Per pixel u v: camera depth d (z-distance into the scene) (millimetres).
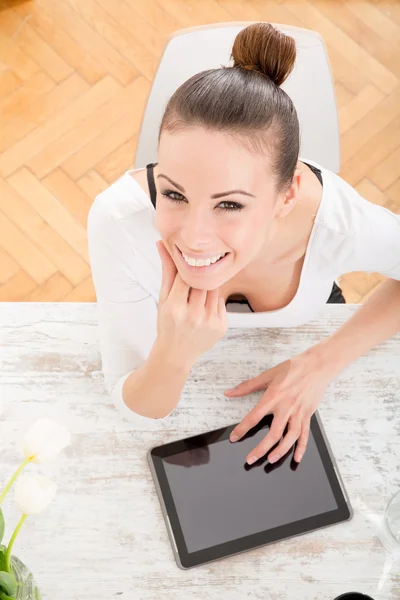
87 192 2346
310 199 1169
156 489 1183
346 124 2494
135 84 2473
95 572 1134
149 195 1162
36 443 868
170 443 1212
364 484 1229
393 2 2662
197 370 1299
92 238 1208
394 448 1261
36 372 1254
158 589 1133
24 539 1141
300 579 1154
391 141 2490
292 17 2602
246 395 1288
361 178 2436
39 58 2465
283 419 1245
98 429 1221
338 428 1271
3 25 2486
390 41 2615
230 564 1153
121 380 1217
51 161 2363
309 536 1179
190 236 907
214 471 1201
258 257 1202
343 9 2631
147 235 1185
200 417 1256
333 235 1193
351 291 2295
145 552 1149
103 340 1255
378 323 1324
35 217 2305
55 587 1122
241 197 871
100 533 1154
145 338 1282
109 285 1250
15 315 1290
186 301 1087
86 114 2422
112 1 2541
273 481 1199
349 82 2547
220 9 2580
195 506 1172
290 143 917
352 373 1319
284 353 1333
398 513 1169
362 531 1189
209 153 843
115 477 1191
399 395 1306
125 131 2420
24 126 2389
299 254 1229
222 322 1107
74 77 2457
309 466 1220
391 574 1168
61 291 2244
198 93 849
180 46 1390
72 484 1181
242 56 938
